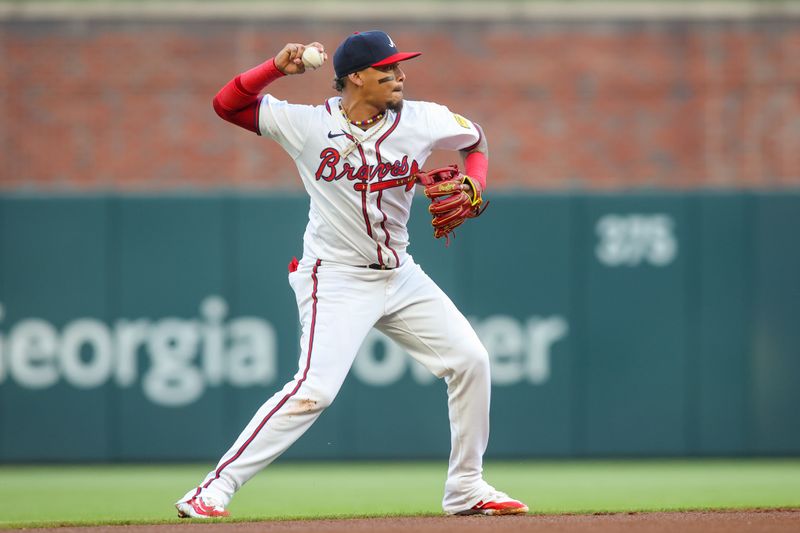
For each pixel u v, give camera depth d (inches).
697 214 1344.7
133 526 641.6
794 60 1813.5
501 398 1336.1
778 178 1809.8
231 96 634.8
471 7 1811.0
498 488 1077.8
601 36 1813.5
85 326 1327.5
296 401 641.0
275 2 1807.3
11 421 1325.0
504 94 1807.3
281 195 1334.9
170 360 1330.0
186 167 1801.2
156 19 1804.9
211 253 1331.2
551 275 1341.0
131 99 1801.2
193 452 1326.3
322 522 651.5
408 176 639.8
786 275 1339.8
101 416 1327.5
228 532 602.2
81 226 1328.7
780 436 1337.4
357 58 622.8
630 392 1342.3
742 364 1342.3
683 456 1341.0
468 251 1334.9
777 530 603.8
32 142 1797.5
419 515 704.4
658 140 1809.8
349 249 647.1
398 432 1331.2
